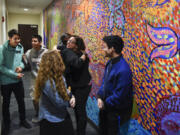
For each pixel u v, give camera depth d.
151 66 1.55
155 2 1.47
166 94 1.39
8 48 2.55
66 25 4.46
